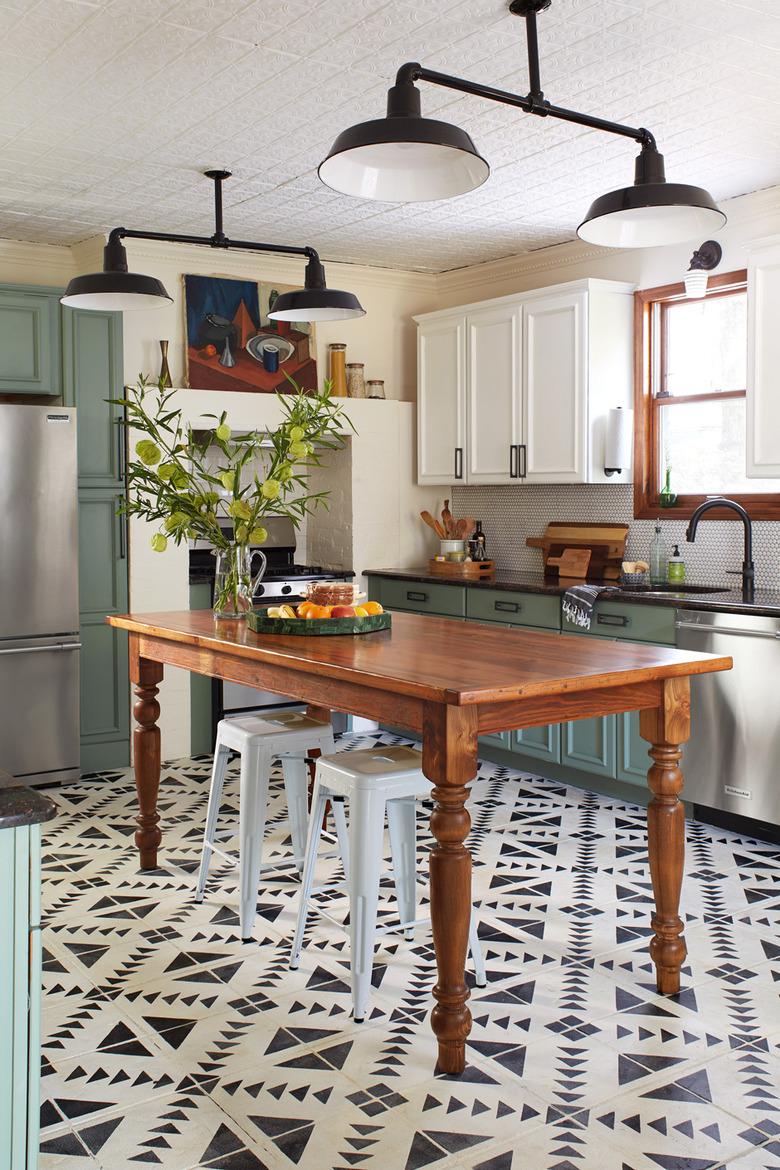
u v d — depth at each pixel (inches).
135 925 132.3
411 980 117.0
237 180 176.9
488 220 204.4
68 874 151.0
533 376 214.4
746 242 187.5
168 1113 90.1
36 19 116.0
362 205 193.2
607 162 167.3
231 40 121.6
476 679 94.6
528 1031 104.6
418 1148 84.9
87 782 202.4
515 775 208.2
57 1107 91.1
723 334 196.4
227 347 228.8
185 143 157.6
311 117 146.8
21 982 61.6
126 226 207.2
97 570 207.5
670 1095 92.6
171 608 214.8
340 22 116.9
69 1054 100.4
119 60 127.3
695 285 190.7
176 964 120.8
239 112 144.9
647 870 151.6
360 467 245.1
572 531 224.4
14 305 198.2
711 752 168.1
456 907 94.3
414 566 255.9
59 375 203.3
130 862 156.0
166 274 222.8
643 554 210.4
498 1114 89.7
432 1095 92.9
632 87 136.8
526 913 135.5
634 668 101.9
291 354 238.1
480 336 227.5
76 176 173.9
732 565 193.0
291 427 140.4
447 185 97.7
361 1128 87.7
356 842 107.3
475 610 215.6
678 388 205.6
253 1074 96.6
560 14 114.8
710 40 122.3
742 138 156.9
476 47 123.8
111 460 208.5
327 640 124.3
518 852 159.9
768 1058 98.9
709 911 135.7
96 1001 111.6
